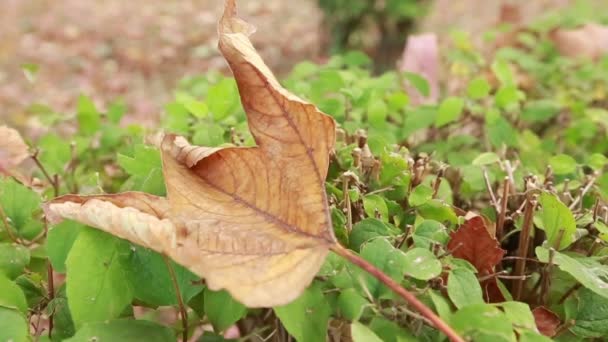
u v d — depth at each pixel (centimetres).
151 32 269
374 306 30
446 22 280
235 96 47
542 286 36
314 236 29
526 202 36
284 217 30
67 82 221
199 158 32
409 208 38
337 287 31
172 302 32
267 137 32
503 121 53
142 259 32
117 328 31
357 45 192
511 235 40
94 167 54
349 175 37
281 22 284
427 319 29
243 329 42
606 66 70
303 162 31
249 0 309
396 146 44
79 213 31
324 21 200
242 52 31
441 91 75
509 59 75
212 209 31
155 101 208
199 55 248
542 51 78
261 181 31
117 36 262
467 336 28
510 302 30
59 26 267
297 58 247
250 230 30
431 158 48
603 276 33
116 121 58
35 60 236
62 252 33
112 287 32
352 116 52
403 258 30
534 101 63
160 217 31
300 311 29
